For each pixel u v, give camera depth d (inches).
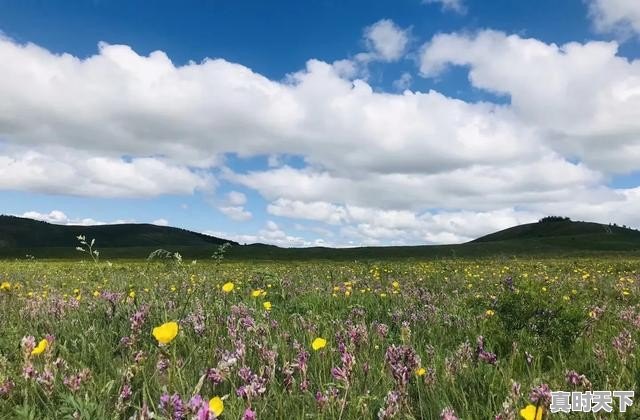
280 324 234.7
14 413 124.5
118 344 194.2
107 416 121.4
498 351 201.6
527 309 224.4
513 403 123.4
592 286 501.7
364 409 125.4
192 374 151.2
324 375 155.3
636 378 152.6
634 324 241.4
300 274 703.7
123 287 420.8
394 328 259.9
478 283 543.5
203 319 216.4
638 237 5132.9
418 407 138.5
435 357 179.5
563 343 212.1
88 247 293.1
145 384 122.0
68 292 468.8
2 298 328.5
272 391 136.6
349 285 440.8
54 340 182.1
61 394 125.3
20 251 4035.4
